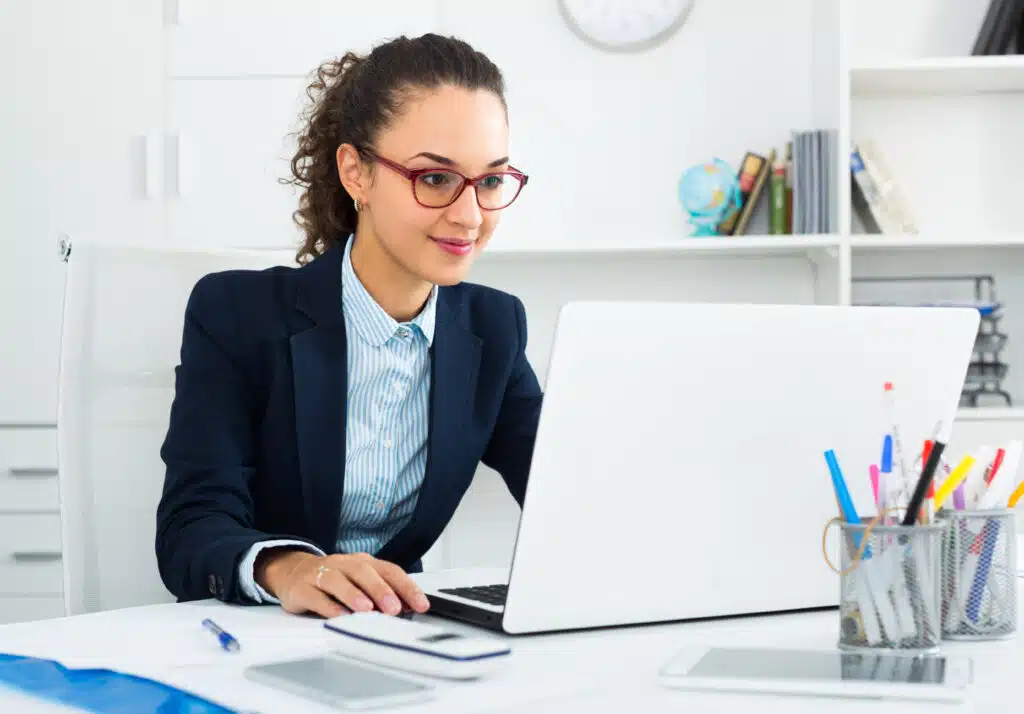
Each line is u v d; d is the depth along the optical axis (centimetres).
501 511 178
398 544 144
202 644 91
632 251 296
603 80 314
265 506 140
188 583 116
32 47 294
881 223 288
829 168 289
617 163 315
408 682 75
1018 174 308
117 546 146
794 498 100
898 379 101
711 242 286
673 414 94
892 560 84
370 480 143
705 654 83
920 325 101
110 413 147
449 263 127
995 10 291
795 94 311
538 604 93
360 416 142
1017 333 309
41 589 290
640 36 310
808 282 315
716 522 98
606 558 94
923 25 308
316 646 90
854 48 310
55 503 291
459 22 316
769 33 311
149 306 154
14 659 87
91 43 294
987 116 309
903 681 75
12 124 295
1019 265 309
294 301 141
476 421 145
